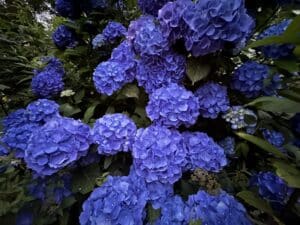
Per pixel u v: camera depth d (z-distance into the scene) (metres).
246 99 0.60
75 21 0.93
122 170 0.57
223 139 0.60
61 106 0.76
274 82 0.53
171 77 0.58
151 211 0.45
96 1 0.90
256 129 0.55
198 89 0.58
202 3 0.47
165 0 0.63
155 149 0.46
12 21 1.10
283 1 0.56
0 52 0.89
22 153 0.54
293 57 0.44
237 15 0.46
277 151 0.39
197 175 0.48
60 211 0.47
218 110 0.56
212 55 0.55
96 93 0.87
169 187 0.47
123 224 0.40
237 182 0.55
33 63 0.99
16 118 0.64
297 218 0.41
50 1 1.20
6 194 0.43
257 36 0.59
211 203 0.42
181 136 0.52
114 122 0.52
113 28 0.84
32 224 0.46
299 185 0.32
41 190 0.49
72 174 0.53
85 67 0.94
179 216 0.42
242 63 0.61
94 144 0.56
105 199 0.42
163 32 0.56
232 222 0.39
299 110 0.36
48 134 0.48
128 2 0.94
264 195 0.46
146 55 0.58
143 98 0.66
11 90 0.91
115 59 0.65
